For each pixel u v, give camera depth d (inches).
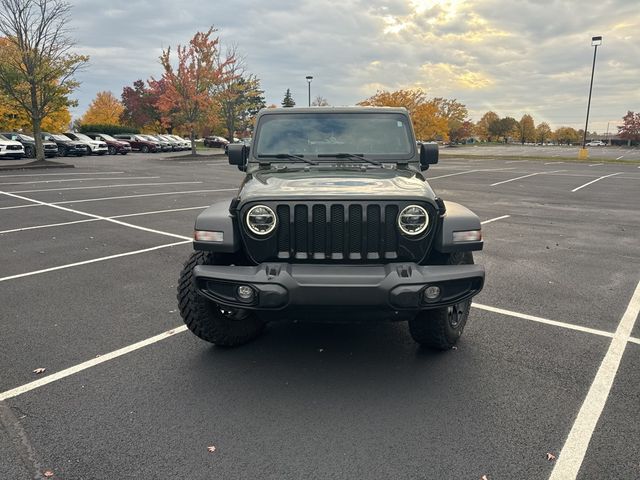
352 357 157.9
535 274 251.0
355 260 134.9
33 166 911.7
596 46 1529.3
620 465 105.5
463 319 164.9
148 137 1680.6
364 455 108.9
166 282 234.4
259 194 135.3
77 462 106.6
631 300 212.5
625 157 1915.6
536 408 127.5
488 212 461.1
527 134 5502.0
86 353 159.8
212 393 135.3
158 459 107.7
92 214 426.9
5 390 136.6
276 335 175.8
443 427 119.2
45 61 911.7
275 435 116.3
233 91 1683.1
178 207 469.1
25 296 214.2
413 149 181.9
